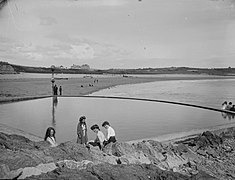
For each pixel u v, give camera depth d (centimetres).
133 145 831
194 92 3022
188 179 636
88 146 768
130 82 4569
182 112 1714
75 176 532
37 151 658
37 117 1490
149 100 2400
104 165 609
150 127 1247
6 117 1493
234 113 1638
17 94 2644
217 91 3047
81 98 2583
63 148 701
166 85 4059
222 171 762
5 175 507
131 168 626
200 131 1144
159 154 812
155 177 614
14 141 738
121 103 2205
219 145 981
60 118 1464
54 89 2731
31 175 527
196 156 863
